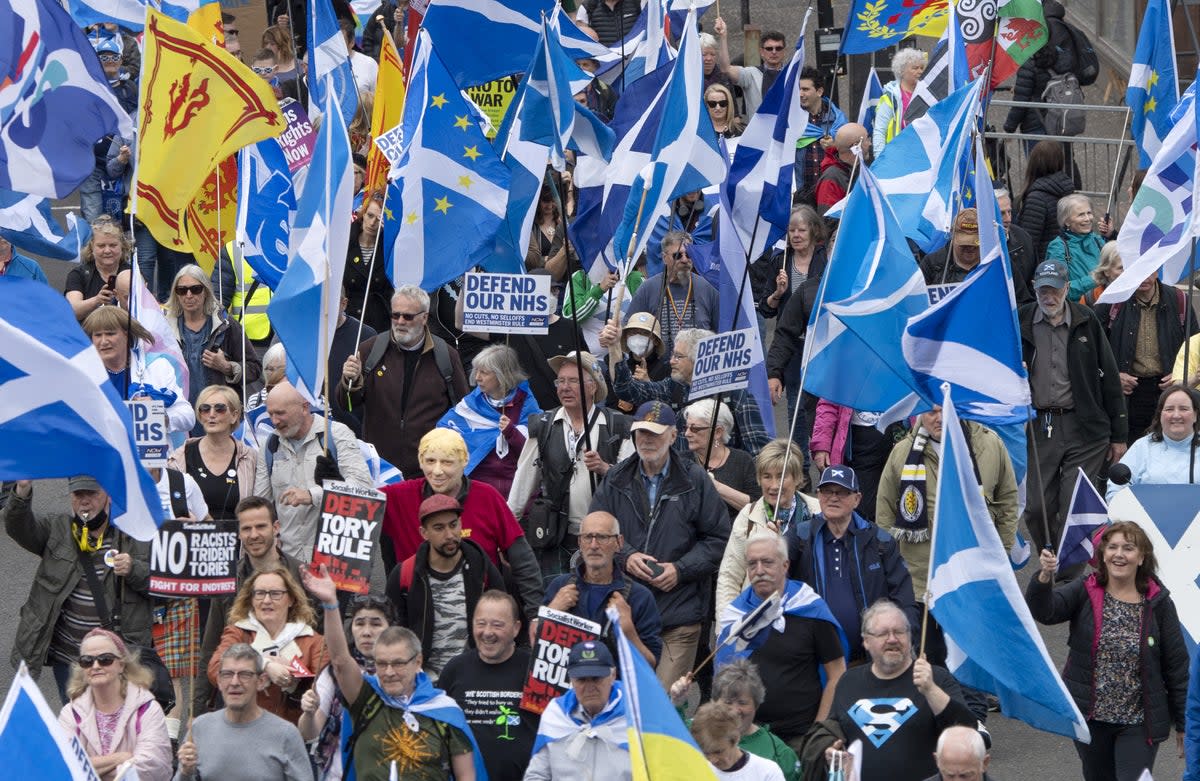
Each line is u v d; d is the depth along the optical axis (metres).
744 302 36.59
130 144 55.50
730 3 76.50
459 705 28.22
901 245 31.30
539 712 27.92
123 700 28.03
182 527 27.70
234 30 63.03
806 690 29.44
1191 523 32.12
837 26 67.50
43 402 27.14
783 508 31.89
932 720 26.78
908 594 30.62
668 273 41.34
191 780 26.62
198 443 34.66
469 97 46.69
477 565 30.41
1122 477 34.16
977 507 27.56
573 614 29.17
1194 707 26.88
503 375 36.00
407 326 37.91
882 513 33.78
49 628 31.84
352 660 27.59
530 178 37.69
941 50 46.75
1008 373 29.33
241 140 34.72
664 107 37.00
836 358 32.16
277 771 26.94
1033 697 27.41
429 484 32.53
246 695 26.81
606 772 26.52
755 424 36.59
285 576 29.16
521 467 34.03
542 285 36.22
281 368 37.91
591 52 49.88
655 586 31.19
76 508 31.81
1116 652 29.28
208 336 41.75
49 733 20.36
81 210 56.47
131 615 32.00
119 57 58.56
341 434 34.69
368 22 64.69
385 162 44.56
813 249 43.28
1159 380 42.12
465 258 38.41
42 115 31.53
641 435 31.52
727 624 29.75
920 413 33.44
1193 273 36.41
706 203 45.75
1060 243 46.16
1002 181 58.06
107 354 36.84
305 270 32.53
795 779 27.14
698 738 25.41
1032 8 46.34
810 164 52.94
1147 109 45.66
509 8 42.28
